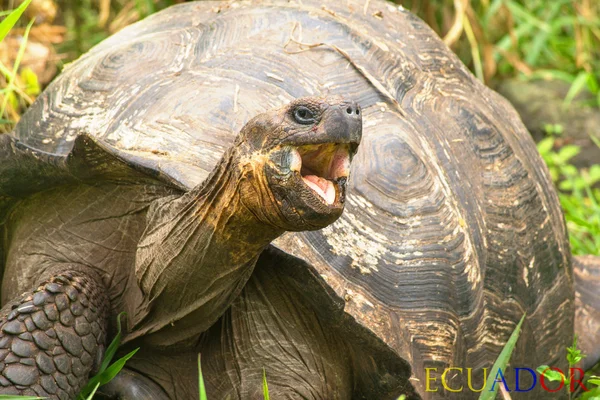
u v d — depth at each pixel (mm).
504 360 7215
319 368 7352
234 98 7762
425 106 8969
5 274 8164
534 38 18656
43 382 6852
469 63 17438
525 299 9133
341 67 8508
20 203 7898
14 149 7211
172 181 6793
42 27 13484
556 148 16969
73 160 6977
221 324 7277
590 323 11117
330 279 7238
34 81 11984
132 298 7312
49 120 8273
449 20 16797
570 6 19047
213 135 7445
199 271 6656
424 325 7762
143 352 7359
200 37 8656
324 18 9008
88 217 7523
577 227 13492
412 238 7934
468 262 8281
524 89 18203
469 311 8234
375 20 9523
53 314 6977
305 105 6012
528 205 9484
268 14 8961
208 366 7312
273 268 6957
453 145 8922
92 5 16594
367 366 7391
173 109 7672
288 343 7254
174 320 6988
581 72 17703
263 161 6086
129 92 8078
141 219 7316
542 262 9547
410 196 8062
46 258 7734
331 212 6004
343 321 7000
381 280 7633
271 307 7203
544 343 9453
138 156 6969
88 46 15359
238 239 6457
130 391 7242
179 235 6629
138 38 9078
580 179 14727
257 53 8359
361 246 7625
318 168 6246
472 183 8891
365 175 7965
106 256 7520
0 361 6797
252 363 7234
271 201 6121
